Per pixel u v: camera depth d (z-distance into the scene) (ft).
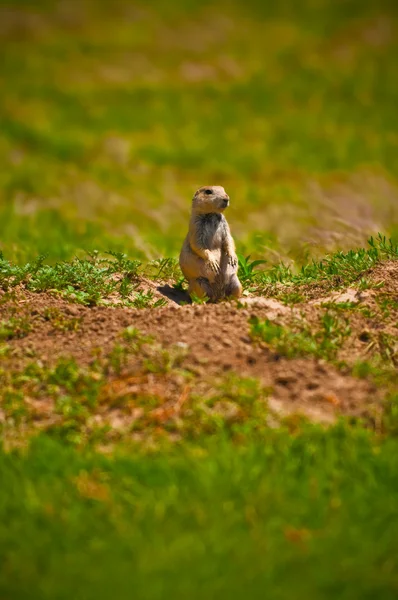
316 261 45.34
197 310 33.83
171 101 147.43
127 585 20.75
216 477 24.22
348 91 152.66
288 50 190.80
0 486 24.61
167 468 24.90
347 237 50.52
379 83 158.20
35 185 91.76
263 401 28.25
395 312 34.99
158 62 181.16
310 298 38.29
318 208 69.51
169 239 62.64
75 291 38.45
